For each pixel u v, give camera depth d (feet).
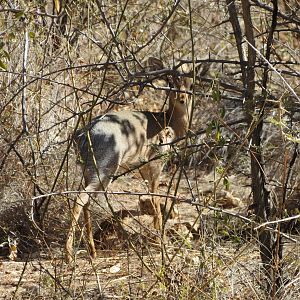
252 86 30.45
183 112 44.83
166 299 27.89
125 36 42.16
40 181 41.29
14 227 39.11
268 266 28.99
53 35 44.29
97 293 31.07
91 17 42.57
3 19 39.68
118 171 44.06
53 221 38.91
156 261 32.65
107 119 41.16
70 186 40.45
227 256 29.60
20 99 42.45
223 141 28.78
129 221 39.81
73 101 45.68
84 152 39.70
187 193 47.73
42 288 31.35
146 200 42.60
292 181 35.63
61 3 39.06
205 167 50.44
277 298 28.12
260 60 32.48
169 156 31.45
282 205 28.22
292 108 31.12
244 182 45.27
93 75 46.14
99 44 37.19
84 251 36.19
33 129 42.65
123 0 46.24
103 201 43.29
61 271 32.19
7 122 41.81
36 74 40.98
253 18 44.14
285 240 33.86
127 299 29.68
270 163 38.40
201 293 27.35
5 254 38.63
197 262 29.50
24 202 38.42
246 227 32.19
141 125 42.57
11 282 33.81
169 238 37.91
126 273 32.89
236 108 48.26
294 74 31.09
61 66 44.50
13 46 43.45
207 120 46.91
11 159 40.75
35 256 36.88
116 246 37.99
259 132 30.04
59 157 42.14
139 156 42.63
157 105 54.08
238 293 28.58
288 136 25.77
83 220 40.73
